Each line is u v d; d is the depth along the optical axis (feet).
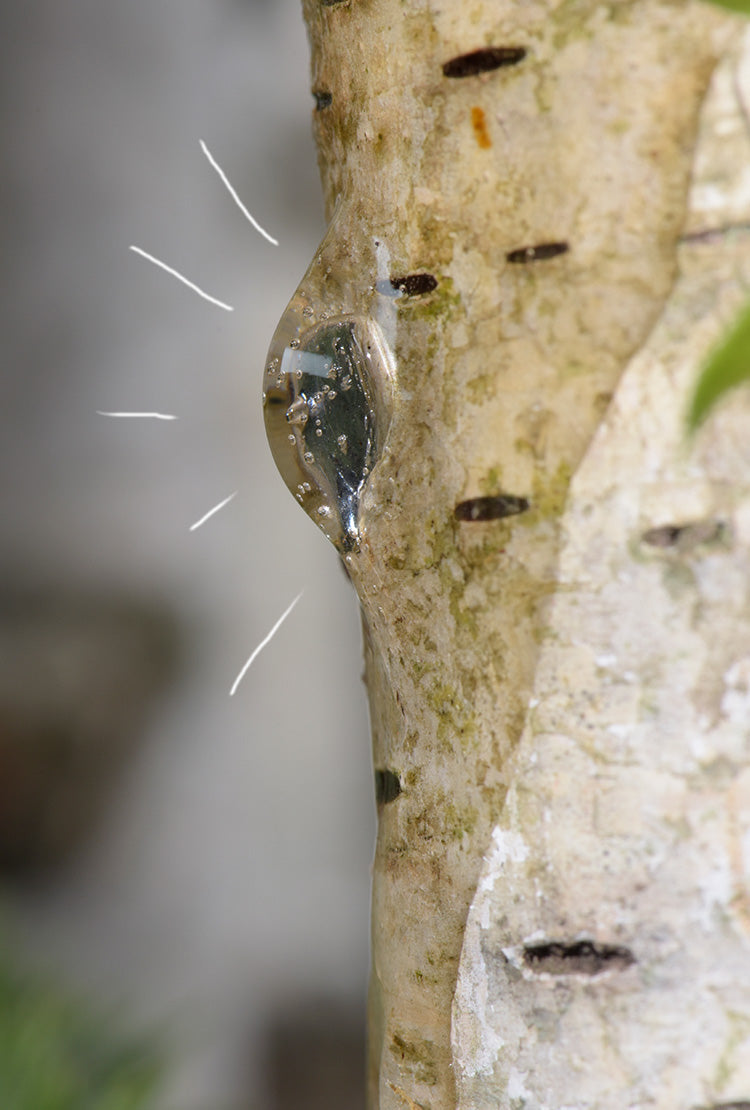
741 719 1.92
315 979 8.04
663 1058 1.93
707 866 1.92
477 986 1.97
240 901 8.19
